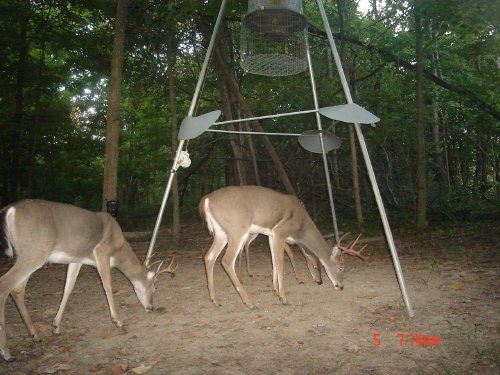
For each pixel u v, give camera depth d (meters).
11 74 15.39
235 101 14.70
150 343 4.48
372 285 6.52
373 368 3.70
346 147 14.06
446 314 4.97
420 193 11.60
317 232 6.43
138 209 20.30
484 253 8.33
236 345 4.32
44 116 16.59
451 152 21.64
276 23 5.90
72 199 19.03
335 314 5.21
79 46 14.59
